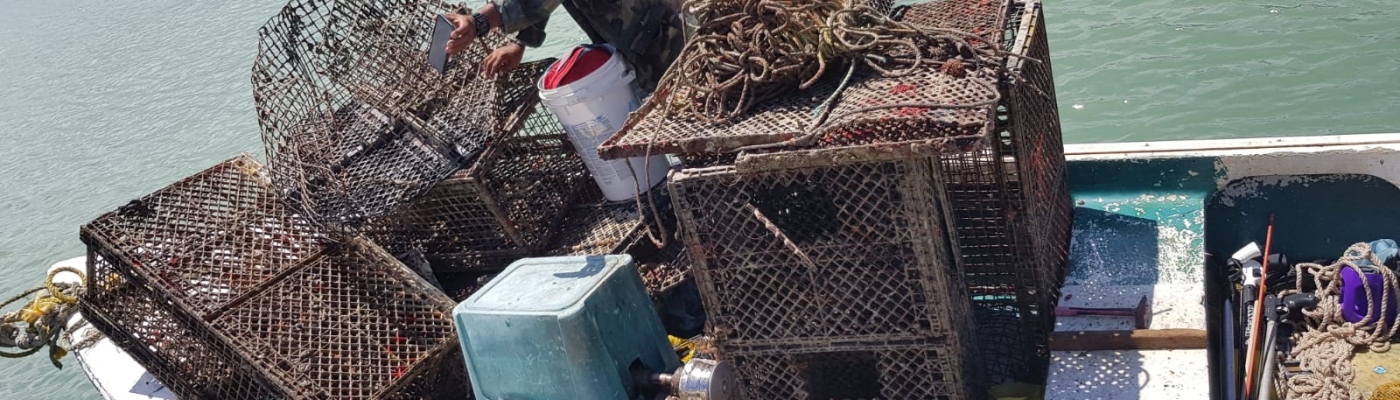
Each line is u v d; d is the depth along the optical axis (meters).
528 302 2.73
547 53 11.18
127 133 12.17
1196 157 4.12
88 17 18.39
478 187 3.93
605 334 2.70
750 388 3.23
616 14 4.31
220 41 14.80
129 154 11.59
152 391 4.33
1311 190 4.14
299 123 4.26
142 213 4.01
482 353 2.80
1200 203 4.02
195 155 11.09
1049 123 3.71
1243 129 8.08
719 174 2.84
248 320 3.68
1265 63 8.93
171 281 3.78
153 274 3.79
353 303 3.74
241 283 3.79
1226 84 8.76
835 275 2.94
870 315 3.01
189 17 16.56
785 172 2.79
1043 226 3.48
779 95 3.05
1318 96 8.39
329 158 4.11
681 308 4.05
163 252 3.88
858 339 3.04
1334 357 3.76
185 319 3.79
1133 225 3.94
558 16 12.38
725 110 3.05
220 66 13.73
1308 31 9.30
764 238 2.93
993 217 3.37
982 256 3.47
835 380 3.24
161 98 13.11
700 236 2.98
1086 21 10.30
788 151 2.70
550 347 2.67
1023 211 3.27
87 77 14.83
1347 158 4.02
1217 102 8.53
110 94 13.80
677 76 3.10
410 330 3.65
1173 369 3.12
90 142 12.32
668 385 2.73
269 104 4.25
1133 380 3.12
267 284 3.79
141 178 10.86
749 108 3.00
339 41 4.50
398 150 4.13
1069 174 4.30
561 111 3.99
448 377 3.69
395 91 4.36
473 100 4.23
